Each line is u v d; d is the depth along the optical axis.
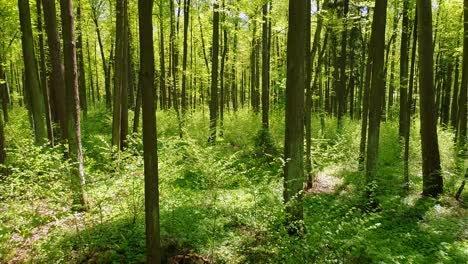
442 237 6.93
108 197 6.73
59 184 6.41
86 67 26.91
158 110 23.03
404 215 8.25
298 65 6.21
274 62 21.69
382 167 11.98
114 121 11.67
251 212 6.15
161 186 7.54
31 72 10.52
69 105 7.26
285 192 6.41
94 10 20.34
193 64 27.44
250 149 14.70
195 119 18.55
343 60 21.17
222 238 6.24
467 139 11.66
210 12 17.88
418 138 15.23
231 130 18.16
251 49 23.95
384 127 17.67
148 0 4.32
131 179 7.07
